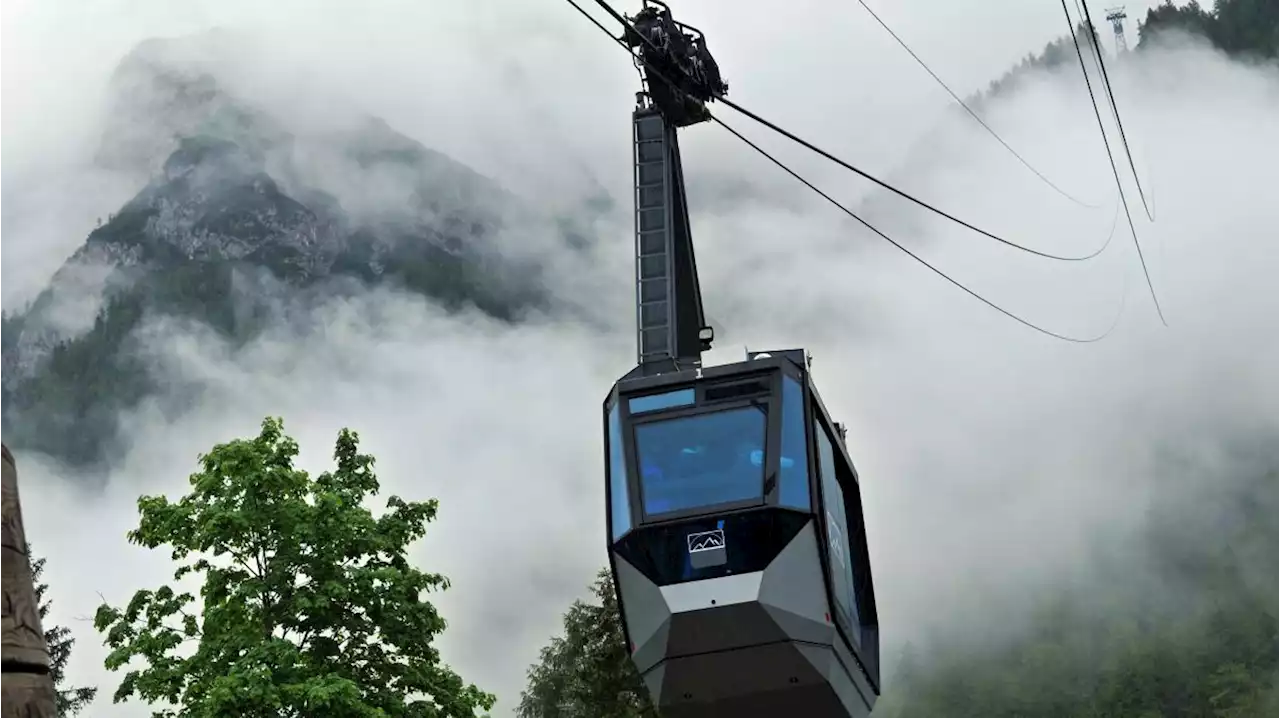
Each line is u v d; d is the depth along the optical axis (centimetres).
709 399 2406
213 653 2688
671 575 2272
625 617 2345
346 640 2814
